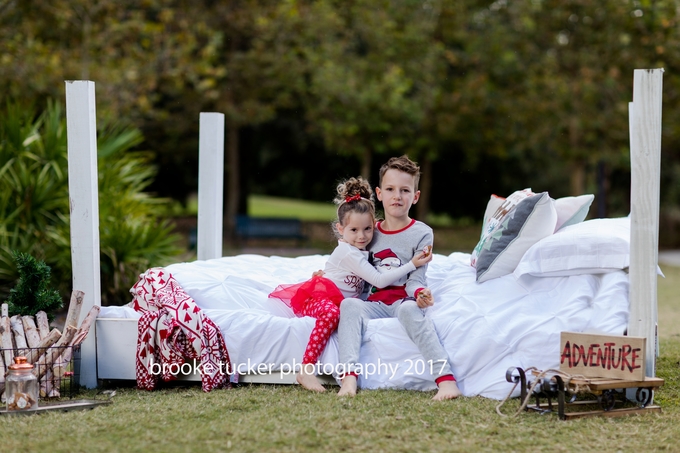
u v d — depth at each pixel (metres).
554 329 5.10
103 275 9.62
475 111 21.33
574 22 19.45
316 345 5.37
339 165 29.16
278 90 22.05
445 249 23.00
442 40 21.62
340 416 4.61
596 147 20.67
